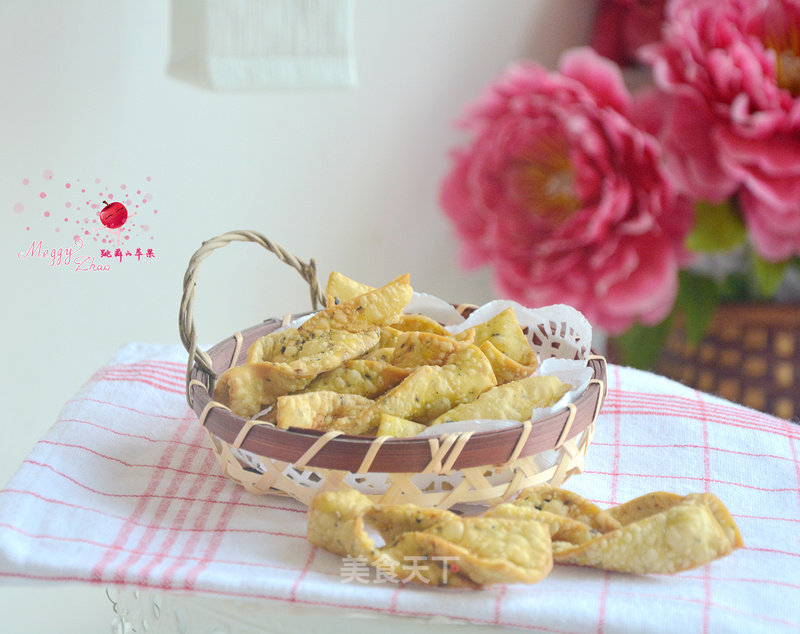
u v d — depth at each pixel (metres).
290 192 1.09
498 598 0.52
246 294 1.11
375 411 0.59
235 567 0.54
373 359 0.64
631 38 1.08
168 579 0.53
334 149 1.10
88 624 1.00
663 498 0.56
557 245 0.91
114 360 0.79
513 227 0.95
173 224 1.04
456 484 0.57
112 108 0.97
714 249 0.90
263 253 1.10
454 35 1.11
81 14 0.93
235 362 0.68
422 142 1.13
